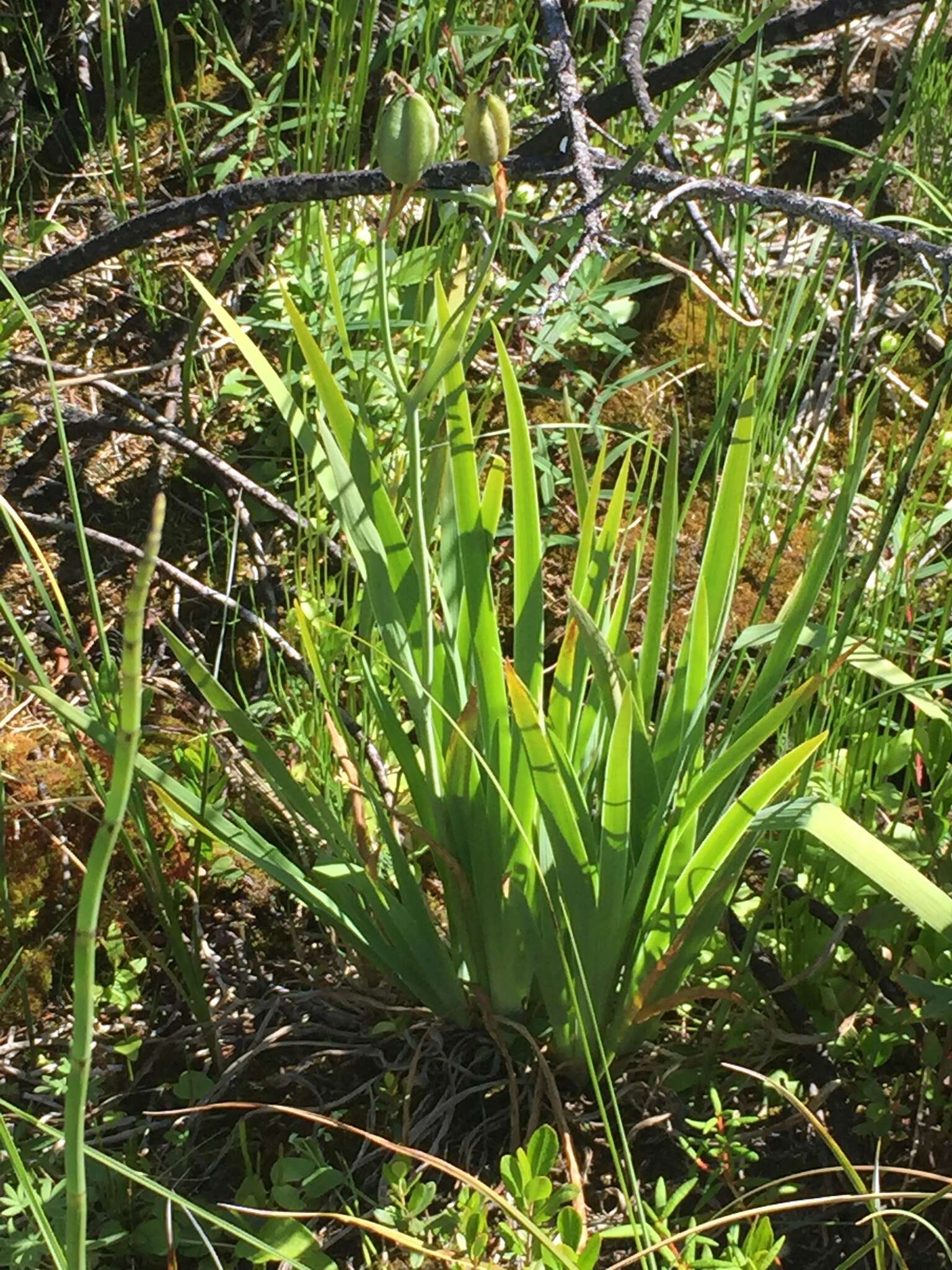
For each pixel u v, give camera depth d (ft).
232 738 3.38
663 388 4.00
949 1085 2.85
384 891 2.77
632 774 2.62
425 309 3.74
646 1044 2.92
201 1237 2.57
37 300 4.09
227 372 4.02
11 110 4.55
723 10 4.50
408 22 4.01
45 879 3.11
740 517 2.57
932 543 3.77
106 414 3.87
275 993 3.05
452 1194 2.73
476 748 2.63
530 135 4.20
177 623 3.59
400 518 3.13
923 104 4.10
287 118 4.63
